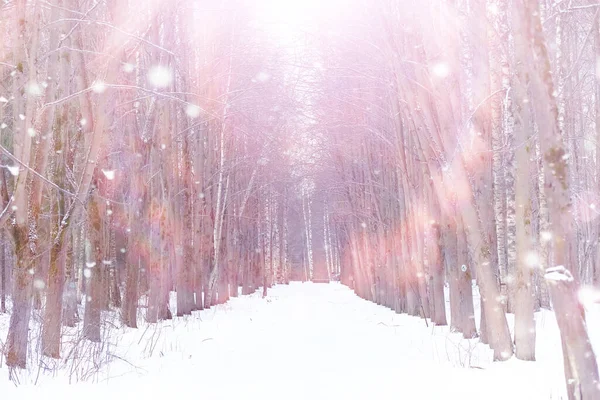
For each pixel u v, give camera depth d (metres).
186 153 23.16
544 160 5.08
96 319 13.20
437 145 11.41
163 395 7.18
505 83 13.59
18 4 9.54
